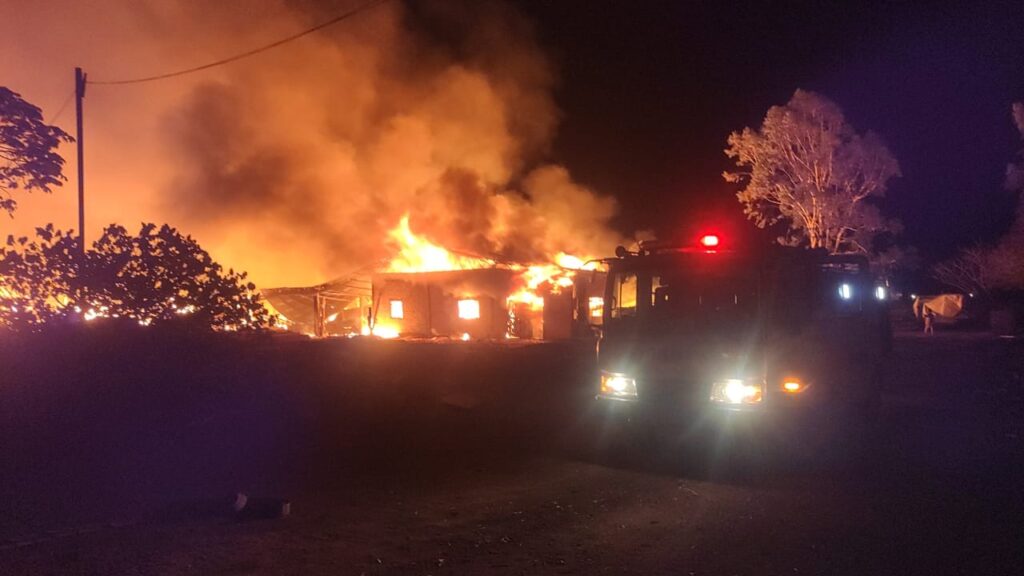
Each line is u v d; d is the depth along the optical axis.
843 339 9.90
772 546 6.23
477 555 5.96
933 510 7.29
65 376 9.61
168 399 10.20
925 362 22.62
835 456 9.75
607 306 10.03
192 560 5.66
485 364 19.27
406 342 26.80
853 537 6.46
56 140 11.56
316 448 9.79
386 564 5.72
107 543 5.96
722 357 8.95
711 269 9.27
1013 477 8.63
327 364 15.01
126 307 10.35
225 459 9.00
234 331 11.40
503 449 9.99
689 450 9.76
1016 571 5.67
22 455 8.34
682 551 6.10
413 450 9.84
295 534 6.35
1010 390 16.31
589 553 6.04
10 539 5.98
